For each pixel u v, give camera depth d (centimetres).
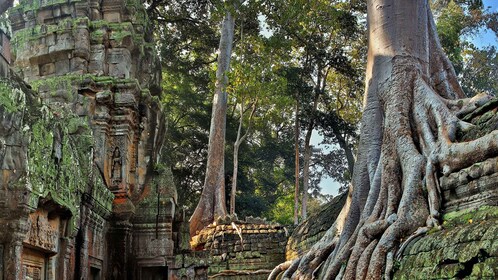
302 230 1658
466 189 815
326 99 3070
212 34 2922
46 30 1441
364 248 890
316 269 1077
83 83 1348
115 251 1267
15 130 763
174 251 1348
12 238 751
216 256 1783
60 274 955
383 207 959
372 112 1144
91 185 1106
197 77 3152
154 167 1429
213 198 2405
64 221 970
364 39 2800
